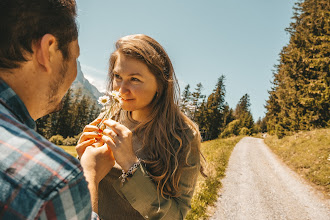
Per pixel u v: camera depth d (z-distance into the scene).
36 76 0.64
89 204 0.57
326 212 6.59
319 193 8.05
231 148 20.50
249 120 62.72
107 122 1.08
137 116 1.42
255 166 12.62
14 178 0.46
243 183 8.95
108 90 1.48
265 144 27.58
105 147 1.01
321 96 15.73
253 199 7.27
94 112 75.75
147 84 1.22
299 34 20.00
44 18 0.60
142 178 1.04
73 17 0.70
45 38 0.62
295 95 19.94
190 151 1.23
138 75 1.19
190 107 1.56
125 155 1.03
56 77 0.68
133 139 1.36
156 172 1.17
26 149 0.50
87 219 0.56
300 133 18.80
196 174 1.25
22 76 0.62
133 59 1.19
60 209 0.49
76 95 68.06
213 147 19.58
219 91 54.81
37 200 0.46
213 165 10.72
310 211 6.63
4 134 0.50
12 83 0.61
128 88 1.21
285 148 16.73
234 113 81.44
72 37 0.69
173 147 1.22
